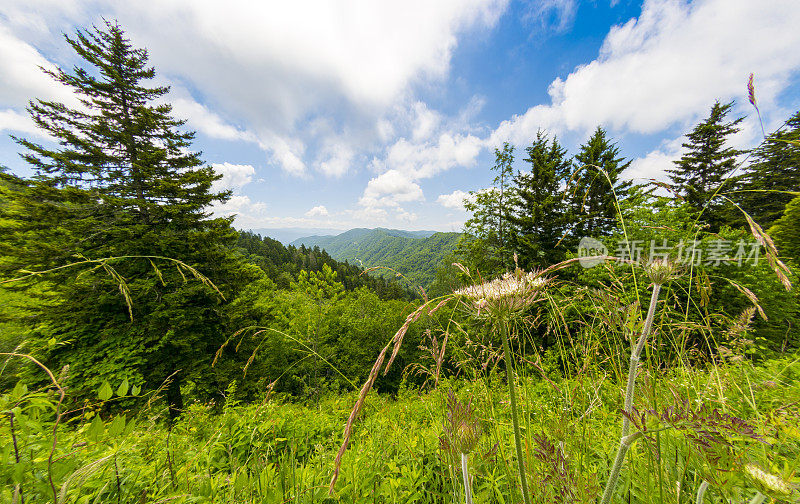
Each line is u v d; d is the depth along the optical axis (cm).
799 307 576
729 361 145
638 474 132
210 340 1245
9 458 121
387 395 375
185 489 166
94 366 944
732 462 74
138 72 1514
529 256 1419
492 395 179
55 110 1270
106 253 1048
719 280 573
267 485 162
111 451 153
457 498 156
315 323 2131
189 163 1459
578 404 154
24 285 923
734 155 1822
